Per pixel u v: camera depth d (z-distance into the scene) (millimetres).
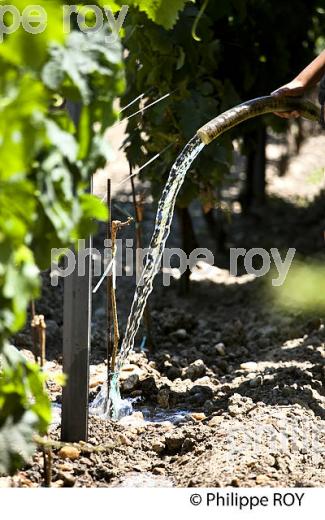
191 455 6184
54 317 9438
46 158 3979
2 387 4605
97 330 9250
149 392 7520
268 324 9734
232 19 9773
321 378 7648
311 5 11250
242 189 15203
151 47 8305
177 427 6754
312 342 8805
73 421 5961
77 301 5801
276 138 19781
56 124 4055
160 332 9328
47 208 3979
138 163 8797
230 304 10492
